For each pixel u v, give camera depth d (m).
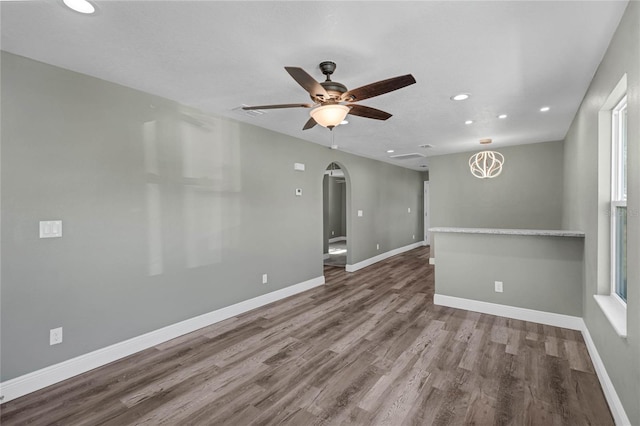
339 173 8.20
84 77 2.50
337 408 2.06
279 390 2.26
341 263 7.00
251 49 2.09
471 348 2.87
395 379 2.38
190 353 2.82
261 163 4.11
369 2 1.59
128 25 1.82
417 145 5.33
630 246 1.64
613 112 2.35
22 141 2.21
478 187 5.89
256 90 2.83
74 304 2.47
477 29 1.85
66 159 2.41
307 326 3.43
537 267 3.48
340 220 10.92
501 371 2.48
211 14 1.70
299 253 4.77
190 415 2.00
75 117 2.46
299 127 4.12
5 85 2.14
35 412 2.04
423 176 9.81
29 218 2.24
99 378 2.42
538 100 3.08
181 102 3.17
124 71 2.44
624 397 1.77
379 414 2.00
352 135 4.56
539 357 2.70
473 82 2.63
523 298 3.56
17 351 2.20
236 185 3.79
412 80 1.84
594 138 2.55
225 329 3.37
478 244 3.82
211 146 3.49
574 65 2.32
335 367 2.56
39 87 2.28
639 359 1.50
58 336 2.38
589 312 2.81
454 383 2.33
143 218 2.90
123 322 2.76
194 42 2.01
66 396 2.20
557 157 5.11
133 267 2.83
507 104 3.19
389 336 3.15
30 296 2.26
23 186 2.21
